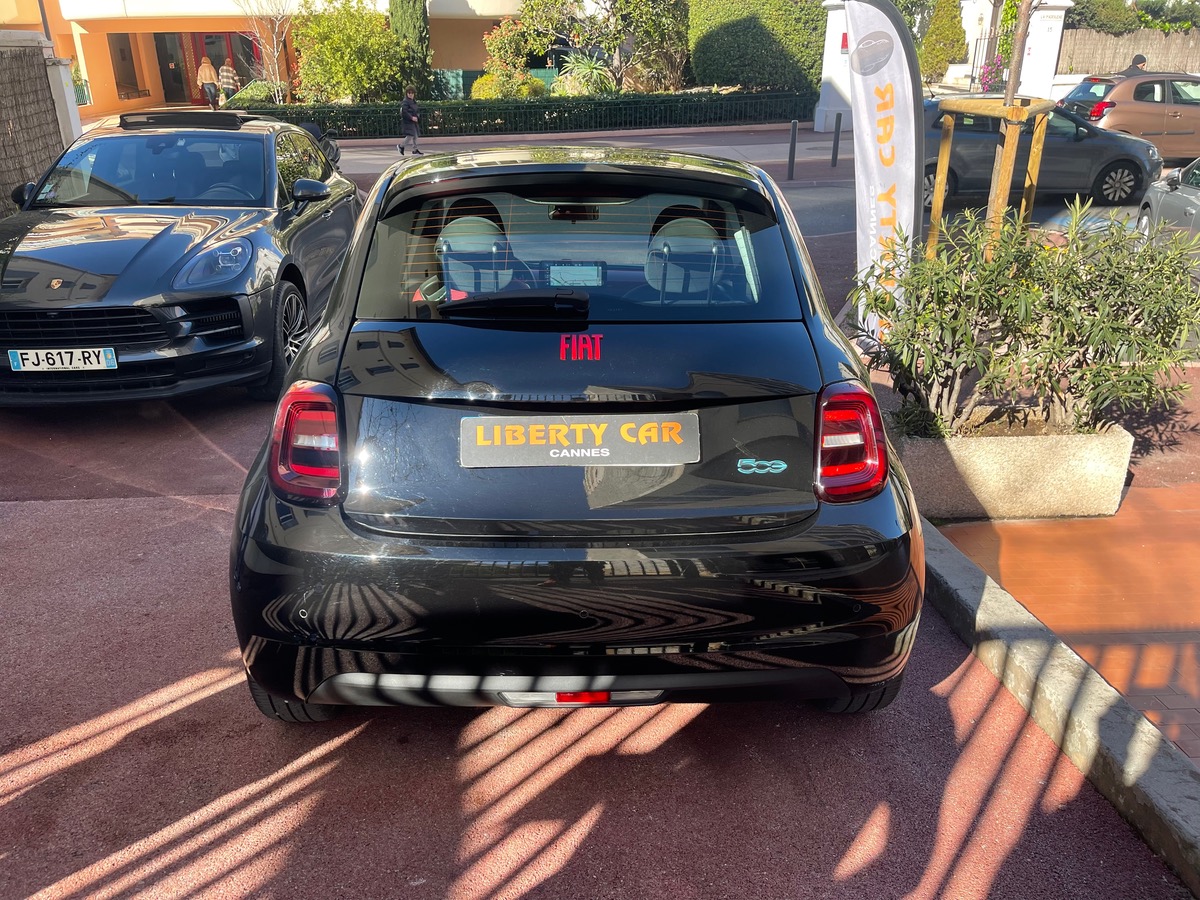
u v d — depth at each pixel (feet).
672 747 9.55
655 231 9.26
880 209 20.99
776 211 9.75
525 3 90.43
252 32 100.27
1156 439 18.85
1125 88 57.16
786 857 8.14
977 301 14.73
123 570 13.05
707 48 93.71
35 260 18.20
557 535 7.79
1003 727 9.91
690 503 7.94
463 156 10.42
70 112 42.34
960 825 8.54
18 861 8.03
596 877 7.91
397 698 8.10
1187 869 7.84
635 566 7.66
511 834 8.38
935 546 13.01
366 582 7.71
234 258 18.97
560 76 96.63
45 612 11.98
